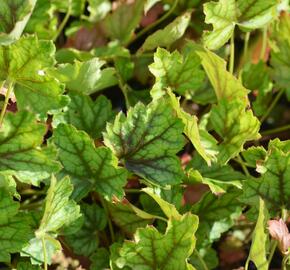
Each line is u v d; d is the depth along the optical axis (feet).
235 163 3.57
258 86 3.62
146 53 3.63
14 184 3.02
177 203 3.22
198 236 3.30
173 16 3.69
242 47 3.69
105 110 3.35
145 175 3.14
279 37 3.51
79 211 3.12
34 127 2.90
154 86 3.34
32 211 3.13
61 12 3.72
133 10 3.63
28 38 2.92
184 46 3.51
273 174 3.17
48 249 3.09
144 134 3.16
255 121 3.24
